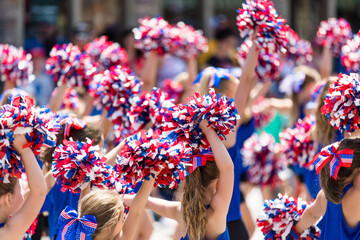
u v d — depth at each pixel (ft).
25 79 46.75
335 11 132.46
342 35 53.57
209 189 28.99
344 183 27.76
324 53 54.90
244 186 55.52
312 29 130.93
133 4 111.96
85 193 30.60
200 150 28.07
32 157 25.45
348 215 27.81
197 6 122.42
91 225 26.78
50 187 31.96
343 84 29.84
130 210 27.35
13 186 26.48
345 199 27.78
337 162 27.58
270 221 30.40
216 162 27.50
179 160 26.13
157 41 47.06
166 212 30.63
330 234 28.58
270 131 67.41
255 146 54.29
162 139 26.55
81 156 28.12
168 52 47.57
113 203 27.58
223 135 27.68
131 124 37.04
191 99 27.66
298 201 30.66
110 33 82.38
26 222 25.22
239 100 35.86
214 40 93.35
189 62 54.49
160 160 26.00
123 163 26.30
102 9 110.01
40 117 25.52
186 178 28.73
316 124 38.06
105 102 37.52
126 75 37.52
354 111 29.84
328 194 28.02
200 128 27.58
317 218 29.76
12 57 46.32
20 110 25.12
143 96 35.76
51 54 41.70
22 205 26.00
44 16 104.53
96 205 27.40
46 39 102.37
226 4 124.16
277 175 54.75
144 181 27.14
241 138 54.54
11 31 100.58
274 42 35.88
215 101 27.02
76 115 39.06
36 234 34.99
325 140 37.17
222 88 36.73
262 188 55.83
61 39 96.32
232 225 36.14
